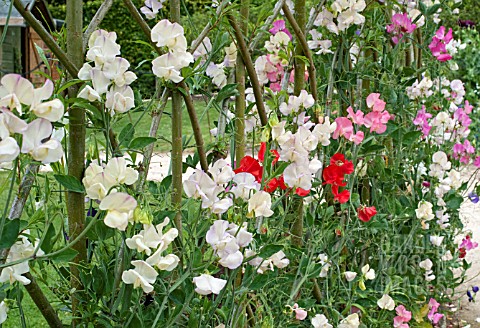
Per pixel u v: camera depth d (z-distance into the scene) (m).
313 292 2.45
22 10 1.34
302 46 2.38
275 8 2.23
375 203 2.95
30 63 15.21
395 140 3.03
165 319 1.60
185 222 1.75
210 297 2.01
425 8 3.34
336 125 2.24
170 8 1.79
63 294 1.58
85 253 1.54
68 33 1.46
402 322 2.78
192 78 1.76
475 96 8.52
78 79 1.37
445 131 3.50
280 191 2.31
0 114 1.03
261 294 1.96
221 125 2.19
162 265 1.31
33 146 1.08
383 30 3.00
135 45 13.84
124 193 1.22
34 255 1.22
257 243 1.88
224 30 2.04
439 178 3.25
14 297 1.53
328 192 2.61
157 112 1.69
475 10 9.24
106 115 1.43
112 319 1.48
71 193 1.50
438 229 3.32
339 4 2.52
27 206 1.65
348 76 2.71
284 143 1.78
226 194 1.66
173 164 1.79
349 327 2.34
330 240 2.57
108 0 1.55
